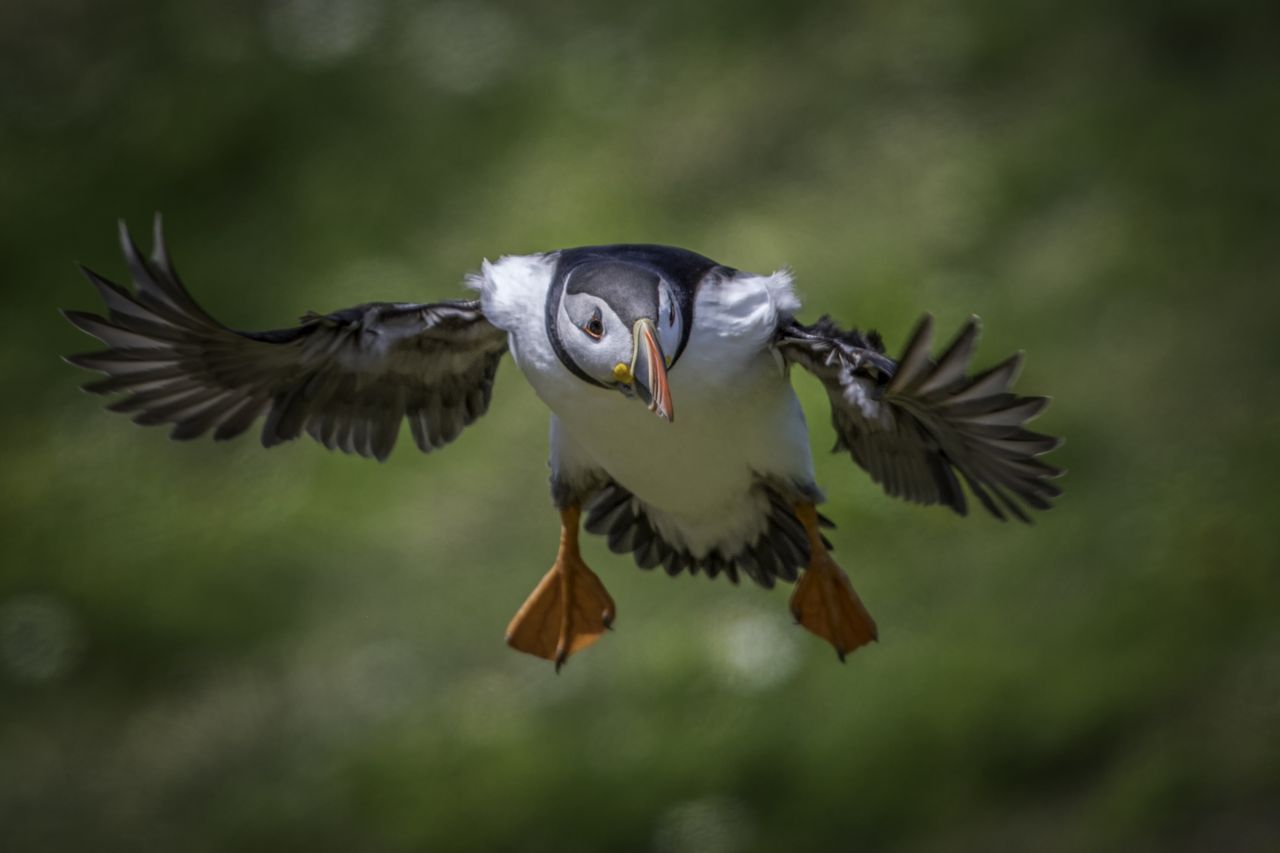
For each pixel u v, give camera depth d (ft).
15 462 53.98
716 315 19.52
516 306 19.95
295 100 60.70
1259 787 36.78
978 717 40.11
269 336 20.75
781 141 54.39
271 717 45.73
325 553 49.26
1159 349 46.96
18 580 50.24
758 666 42.55
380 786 43.11
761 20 58.18
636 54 58.39
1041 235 50.31
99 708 47.24
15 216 61.05
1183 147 51.34
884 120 54.13
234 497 51.44
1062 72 54.39
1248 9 54.39
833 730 40.83
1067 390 46.62
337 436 22.74
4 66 65.92
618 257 19.79
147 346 20.67
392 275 54.54
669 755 41.42
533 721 43.42
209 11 65.21
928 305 48.80
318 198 57.47
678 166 54.29
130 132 62.39
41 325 58.29
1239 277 48.21
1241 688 38.93
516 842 41.06
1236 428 44.70
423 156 57.52
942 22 56.34
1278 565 41.32
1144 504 43.73
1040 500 19.36
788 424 20.88
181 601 48.91
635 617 44.62
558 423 22.77
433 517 49.24
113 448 53.78
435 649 46.09
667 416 18.07
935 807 38.99
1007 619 42.11
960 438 18.65
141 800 44.60
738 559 23.03
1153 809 37.11
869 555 44.42
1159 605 41.34
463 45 60.39
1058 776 38.99
